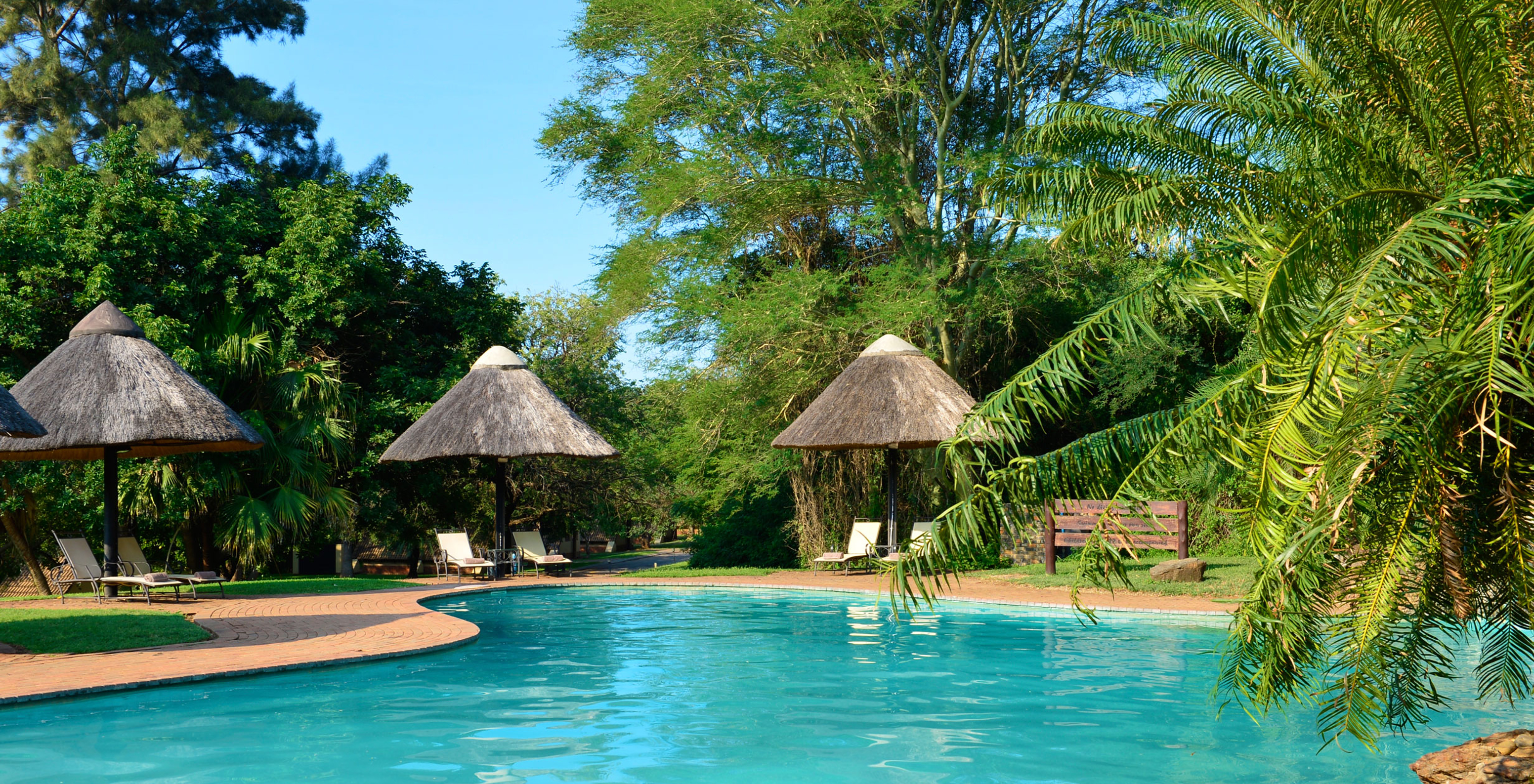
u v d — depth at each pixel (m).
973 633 11.06
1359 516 4.58
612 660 9.23
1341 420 3.78
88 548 13.87
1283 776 5.33
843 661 9.20
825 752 5.86
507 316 25.11
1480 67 4.71
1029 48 22.53
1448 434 4.09
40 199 19.53
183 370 13.75
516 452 18.61
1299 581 4.61
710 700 7.41
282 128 32.81
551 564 20.98
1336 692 7.22
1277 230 5.06
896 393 17.58
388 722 6.64
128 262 19.38
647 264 23.78
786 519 23.47
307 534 19.66
